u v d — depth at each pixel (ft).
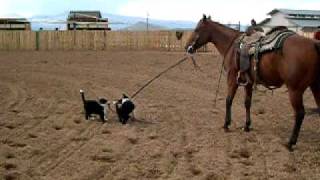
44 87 59.93
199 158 29.81
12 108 45.32
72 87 60.13
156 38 143.02
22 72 77.87
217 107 46.96
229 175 26.84
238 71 35.35
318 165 28.48
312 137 34.71
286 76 30.40
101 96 53.06
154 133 35.83
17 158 29.71
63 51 132.26
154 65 90.17
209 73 77.71
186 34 140.26
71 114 42.73
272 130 36.96
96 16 185.06
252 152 31.17
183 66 88.02
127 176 26.61
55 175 26.73
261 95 54.39
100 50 138.51
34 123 39.04
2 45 141.59
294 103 30.50
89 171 27.35
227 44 37.17
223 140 34.04
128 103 39.06
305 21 201.36
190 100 51.11
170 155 30.40
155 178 26.37
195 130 37.06
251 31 34.96
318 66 30.01
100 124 38.91
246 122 36.50
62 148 31.96
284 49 30.50
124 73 76.79
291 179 26.18
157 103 49.08
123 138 34.45
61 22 169.58
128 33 144.25
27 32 141.79
